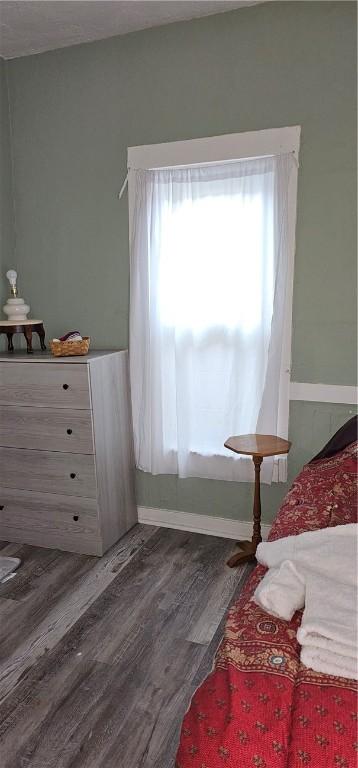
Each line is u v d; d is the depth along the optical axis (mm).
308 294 2660
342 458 2293
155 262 2887
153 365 2949
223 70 2658
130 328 3039
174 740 1697
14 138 3203
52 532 2939
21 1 2463
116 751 1663
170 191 2814
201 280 2814
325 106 2494
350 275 2576
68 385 2729
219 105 2695
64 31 2791
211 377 2885
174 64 2750
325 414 2721
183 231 2809
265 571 1600
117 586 2562
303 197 2590
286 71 2539
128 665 2033
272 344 2666
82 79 2967
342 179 2516
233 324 2797
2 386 2885
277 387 2701
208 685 1132
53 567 2752
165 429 3053
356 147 2473
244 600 1451
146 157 2875
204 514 3105
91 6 2529
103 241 3090
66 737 1718
